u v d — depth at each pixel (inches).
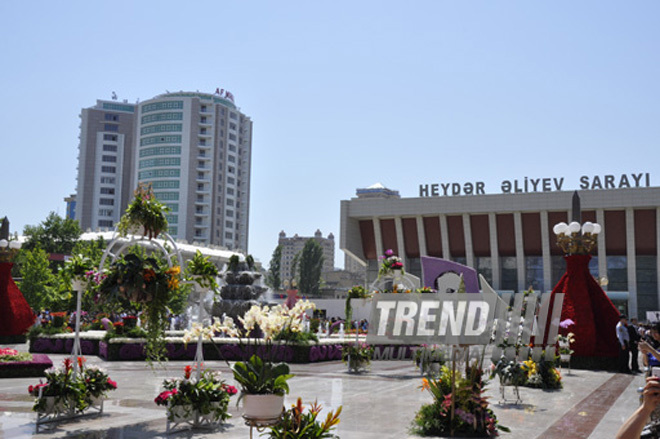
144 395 505.0
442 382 363.3
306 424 257.3
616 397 525.0
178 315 1268.5
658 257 2689.5
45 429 351.3
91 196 5748.0
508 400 501.0
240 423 373.7
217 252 2960.1
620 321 794.2
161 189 5216.5
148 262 386.9
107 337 879.7
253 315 273.7
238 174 5718.5
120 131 5944.9
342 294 4050.2
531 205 2847.0
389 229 3198.8
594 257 2822.3
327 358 893.8
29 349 985.5
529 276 2940.5
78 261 398.0
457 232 3048.7
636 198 2677.2
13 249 1124.5
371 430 357.1
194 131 5285.4
